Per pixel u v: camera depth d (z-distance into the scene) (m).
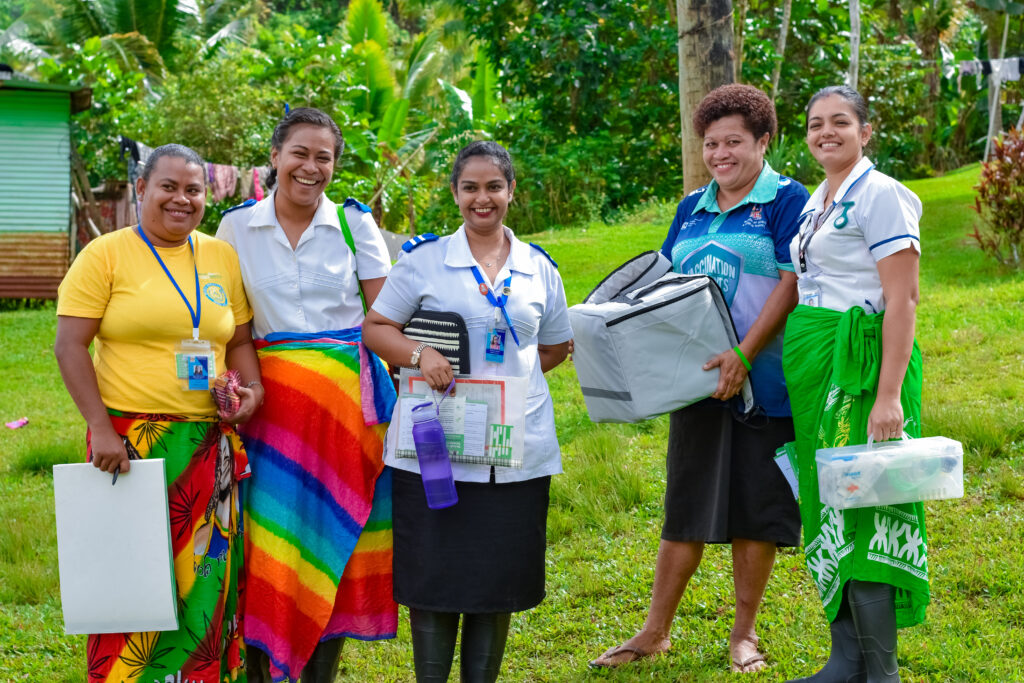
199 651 3.23
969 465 5.09
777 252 3.59
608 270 11.24
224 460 3.30
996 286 8.82
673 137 17.97
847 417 3.14
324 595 3.43
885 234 3.07
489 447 3.20
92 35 24.64
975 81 24.88
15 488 6.23
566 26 17.03
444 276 3.29
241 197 13.77
